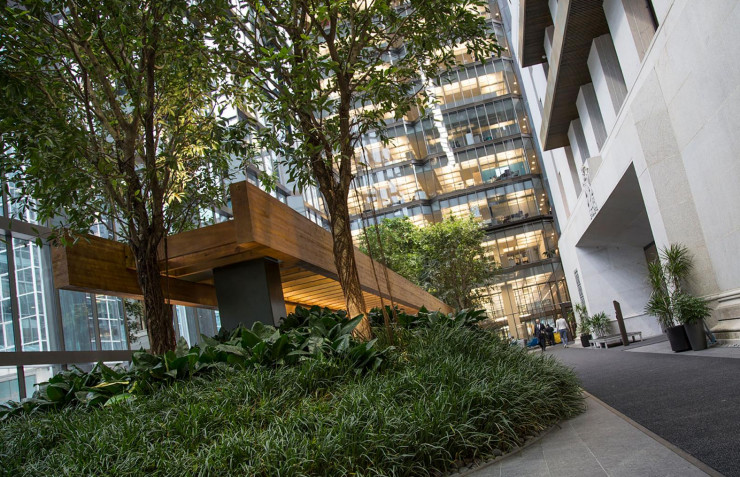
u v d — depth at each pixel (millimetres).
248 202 8906
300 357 6352
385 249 32844
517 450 4875
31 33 7203
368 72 8812
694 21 9562
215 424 4832
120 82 9203
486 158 50781
